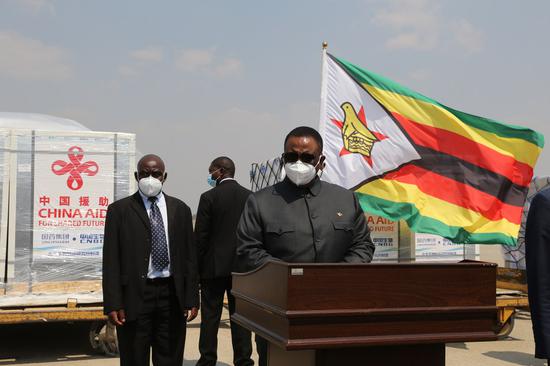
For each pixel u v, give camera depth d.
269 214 3.33
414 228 7.52
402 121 7.71
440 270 2.46
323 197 3.38
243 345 5.98
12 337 8.35
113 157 7.52
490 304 2.51
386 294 2.38
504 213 7.77
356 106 7.68
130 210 4.57
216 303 6.14
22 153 7.28
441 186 7.70
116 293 4.42
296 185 3.33
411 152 7.69
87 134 7.45
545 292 3.26
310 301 2.30
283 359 2.82
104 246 4.53
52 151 7.36
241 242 3.37
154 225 4.59
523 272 9.69
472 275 2.50
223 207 6.18
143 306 4.47
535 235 3.30
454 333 2.46
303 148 3.28
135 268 4.47
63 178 7.37
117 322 4.43
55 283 7.28
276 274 2.40
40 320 6.71
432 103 7.75
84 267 7.38
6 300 6.83
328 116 7.63
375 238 9.09
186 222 4.75
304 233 3.27
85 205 7.41
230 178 6.47
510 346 8.15
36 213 7.27
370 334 2.35
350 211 3.40
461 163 7.75
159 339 4.61
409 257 9.21
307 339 2.28
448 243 9.41
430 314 2.42
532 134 7.82
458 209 7.68
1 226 7.15
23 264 7.20
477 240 7.64
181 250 4.66
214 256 6.08
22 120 8.64
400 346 2.53
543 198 3.30
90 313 6.89
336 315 2.30
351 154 7.59
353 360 2.47
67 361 6.90
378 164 7.62
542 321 3.25
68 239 7.35
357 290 2.35
